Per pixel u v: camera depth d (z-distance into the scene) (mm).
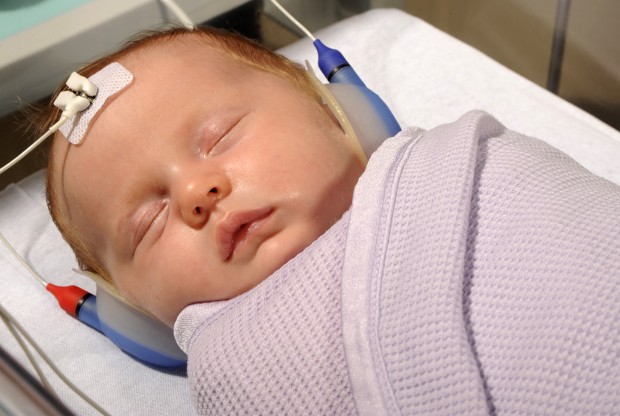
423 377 588
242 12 1237
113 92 808
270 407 668
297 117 804
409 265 642
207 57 854
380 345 620
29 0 1145
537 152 745
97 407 804
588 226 625
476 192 685
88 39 1116
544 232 627
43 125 916
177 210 763
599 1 1159
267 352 683
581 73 1280
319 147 787
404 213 682
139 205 787
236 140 781
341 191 783
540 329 575
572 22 1229
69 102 804
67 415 452
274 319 695
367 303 646
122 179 787
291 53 1221
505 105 1102
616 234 616
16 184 1122
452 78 1151
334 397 652
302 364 667
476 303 614
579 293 578
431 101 1130
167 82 814
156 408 874
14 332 773
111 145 793
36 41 1087
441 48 1194
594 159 1012
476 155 708
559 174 707
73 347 942
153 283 792
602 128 1055
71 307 944
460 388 568
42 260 1031
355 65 1196
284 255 744
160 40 889
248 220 733
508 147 739
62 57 1106
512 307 597
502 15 1344
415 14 1468
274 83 845
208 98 801
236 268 747
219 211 736
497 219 657
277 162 759
